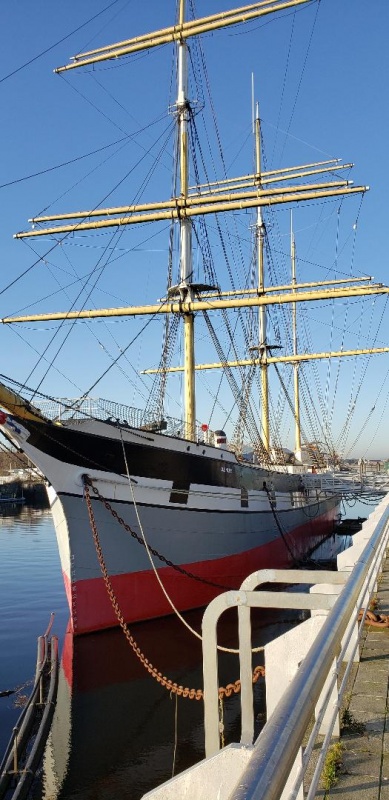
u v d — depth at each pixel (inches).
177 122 1067.9
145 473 722.8
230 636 701.3
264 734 75.7
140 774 401.1
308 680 91.7
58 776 397.4
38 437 634.2
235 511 871.1
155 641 676.7
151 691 539.8
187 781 178.7
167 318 1083.3
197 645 663.8
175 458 757.9
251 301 1033.5
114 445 691.4
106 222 1051.3
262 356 1630.2
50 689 520.7
